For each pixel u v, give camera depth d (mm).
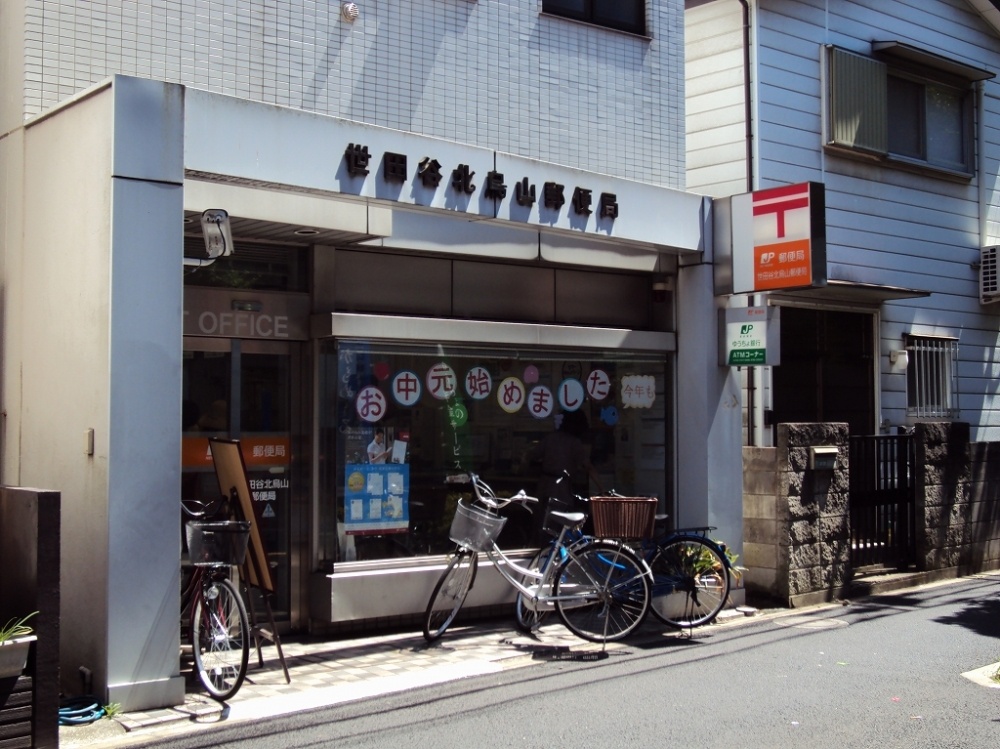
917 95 14391
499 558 8203
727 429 10062
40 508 5379
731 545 9961
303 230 7766
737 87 12242
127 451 6090
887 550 11422
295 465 8312
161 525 6180
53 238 6750
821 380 12930
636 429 10117
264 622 8047
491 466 9203
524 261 9570
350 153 7406
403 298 8930
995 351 15289
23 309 7125
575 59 9766
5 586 5738
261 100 7738
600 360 9930
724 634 8609
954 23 14812
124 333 6113
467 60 8977
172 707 6145
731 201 9914
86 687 6152
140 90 6238
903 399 13758
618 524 8250
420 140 7859
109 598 5988
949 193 14641
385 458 8555
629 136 10141
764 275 9586
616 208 9250
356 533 8359
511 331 9180
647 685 6828
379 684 6836
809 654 7832
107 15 7090
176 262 6336
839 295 12953
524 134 9328
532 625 8547
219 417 7965
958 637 8516
